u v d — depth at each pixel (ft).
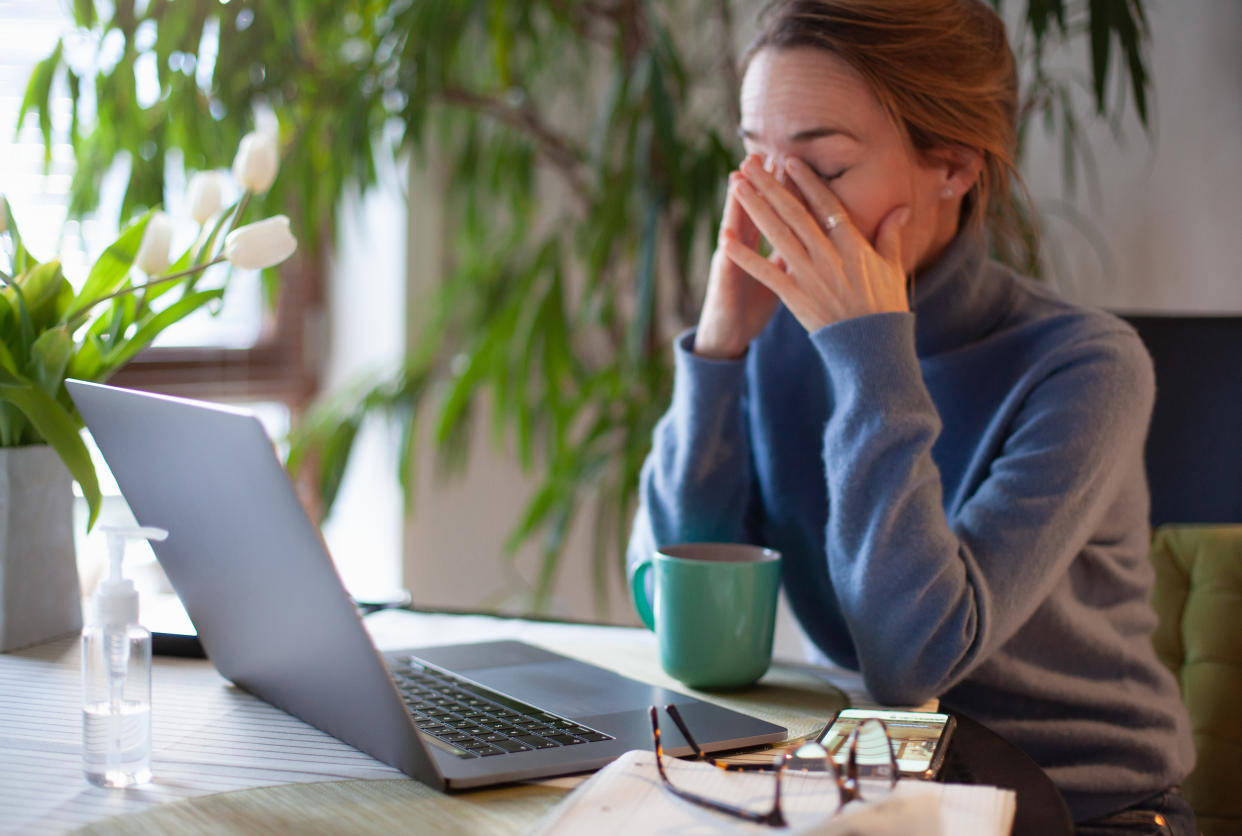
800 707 2.86
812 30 3.35
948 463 3.76
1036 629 3.42
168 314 3.50
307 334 8.09
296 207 7.11
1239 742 3.88
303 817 2.05
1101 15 5.29
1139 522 3.74
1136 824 3.30
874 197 3.42
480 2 6.17
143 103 6.15
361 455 8.27
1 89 5.89
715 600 2.93
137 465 2.57
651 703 2.73
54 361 3.17
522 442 7.06
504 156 7.25
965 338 3.77
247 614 2.53
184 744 2.48
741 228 3.72
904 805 1.81
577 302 8.52
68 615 3.41
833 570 3.18
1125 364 3.49
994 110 3.53
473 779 2.18
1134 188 6.18
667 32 6.42
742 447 3.83
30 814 2.05
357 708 2.33
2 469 3.16
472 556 8.92
